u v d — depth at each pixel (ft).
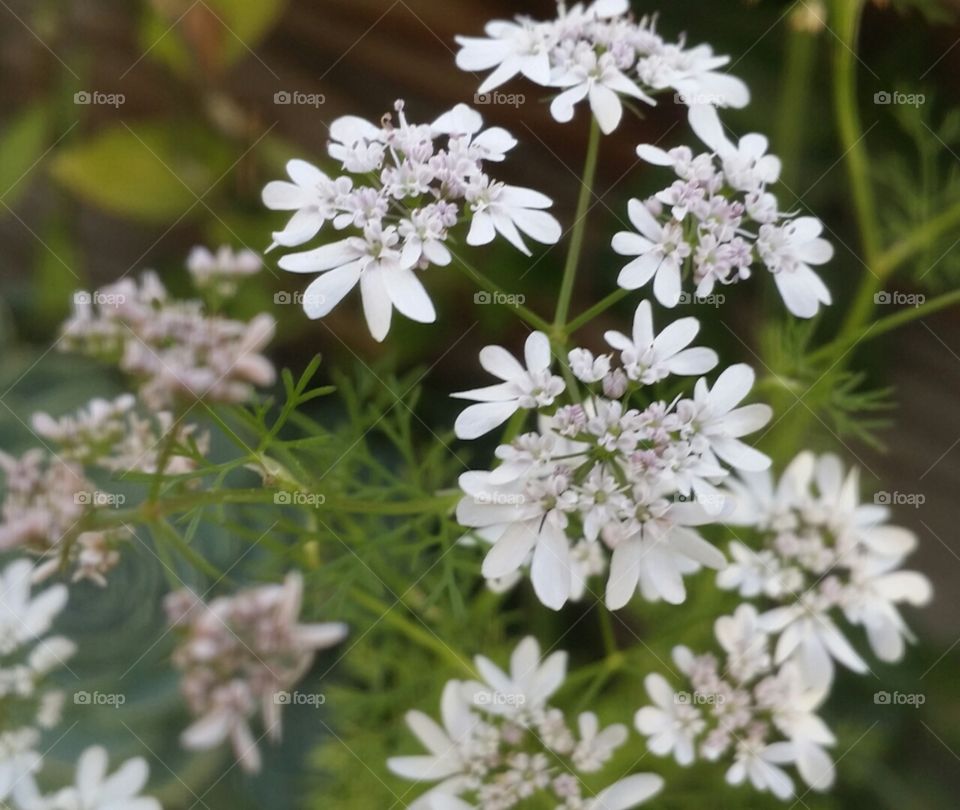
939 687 0.36
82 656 0.27
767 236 0.23
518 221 0.22
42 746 0.27
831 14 0.31
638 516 0.21
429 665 0.31
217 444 0.31
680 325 0.21
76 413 0.32
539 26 0.24
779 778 0.25
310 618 0.27
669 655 0.28
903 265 0.38
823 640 0.26
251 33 0.37
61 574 0.26
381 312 0.21
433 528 0.31
